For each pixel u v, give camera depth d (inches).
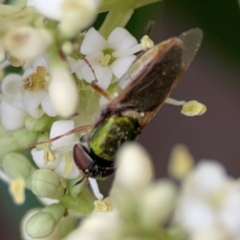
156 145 3.2
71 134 2.6
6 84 2.6
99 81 2.6
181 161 2.2
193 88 3.2
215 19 2.9
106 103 2.6
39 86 2.6
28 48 2.3
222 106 3.2
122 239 2.1
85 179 2.6
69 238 2.2
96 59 2.6
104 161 2.5
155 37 2.8
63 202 2.6
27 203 2.8
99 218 2.2
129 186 2.2
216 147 3.3
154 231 2.2
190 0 2.8
